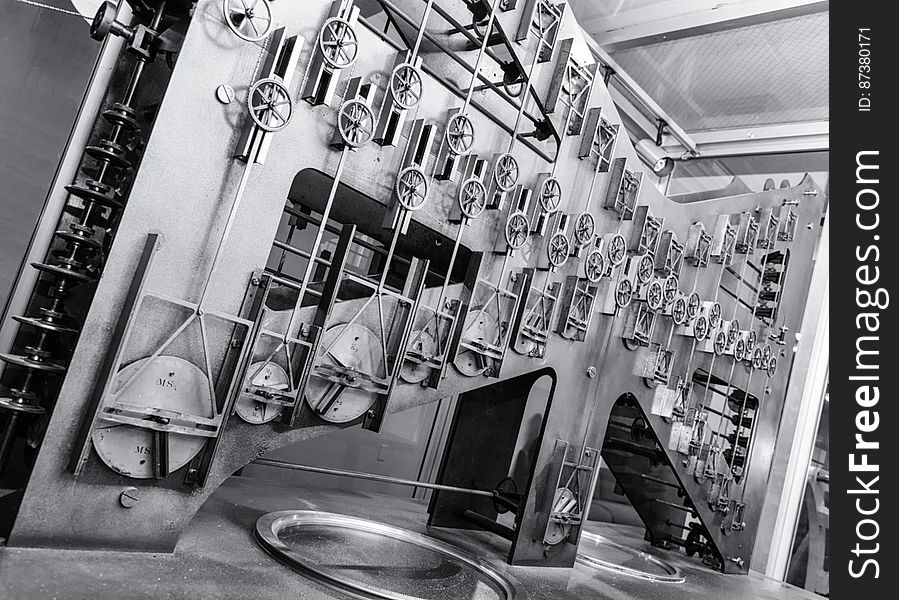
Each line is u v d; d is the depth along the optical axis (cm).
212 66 110
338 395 130
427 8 136
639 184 201
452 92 149
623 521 334
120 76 128
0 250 155
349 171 129
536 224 167
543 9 161
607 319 196
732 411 282
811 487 322
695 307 231
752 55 278
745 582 249
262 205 117
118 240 102
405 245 166
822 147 300
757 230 265
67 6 162
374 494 235
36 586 85
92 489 102
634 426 256
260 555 123
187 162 108
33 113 159
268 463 127
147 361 104
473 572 158
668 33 274
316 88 119
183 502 113
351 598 112
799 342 330
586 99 177
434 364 146
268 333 118
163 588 95
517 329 165
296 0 119
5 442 106
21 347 121
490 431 202
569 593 157
